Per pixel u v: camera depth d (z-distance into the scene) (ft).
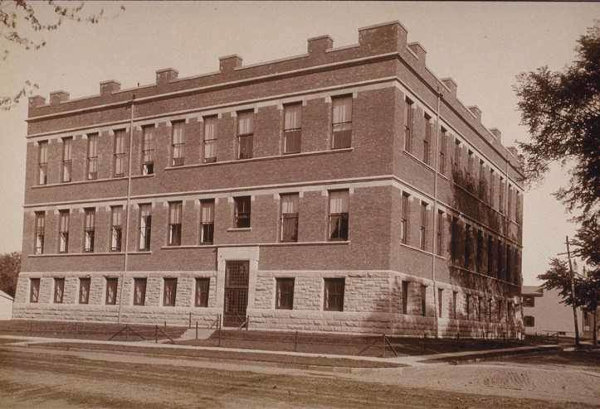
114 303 131.75
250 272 113.60
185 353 79.20
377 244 101.91
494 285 155.63
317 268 106.83
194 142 125.18
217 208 119.96
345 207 107.04
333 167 107.76
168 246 125.49
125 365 66.74
